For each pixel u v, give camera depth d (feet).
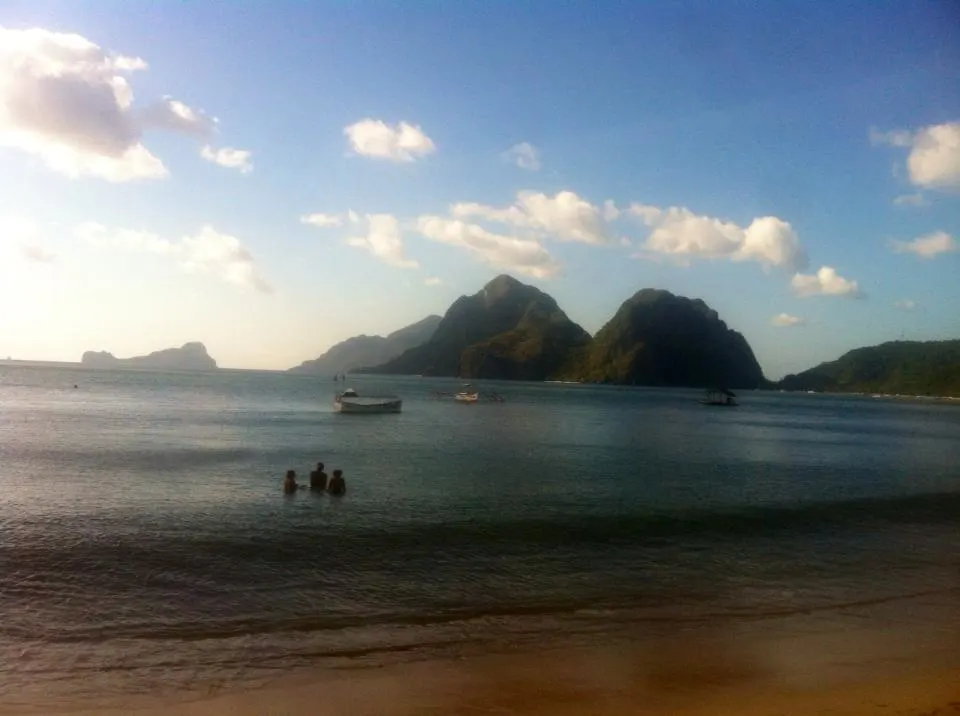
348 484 103.86
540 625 45.83
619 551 66.13
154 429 197.26
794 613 49.37
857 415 459.32
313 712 33.17
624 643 42.80
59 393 383.24
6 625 44.14
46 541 65.36
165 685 35.88
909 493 112.47
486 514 82.33
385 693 35.29
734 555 65.92
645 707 34.27
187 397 390.42
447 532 72.13
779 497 103.30
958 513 93.56
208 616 46.34
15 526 71.77
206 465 123.85
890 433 286.05
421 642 42.39
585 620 46.91
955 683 37.68
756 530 77.87
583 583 55.26
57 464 120.88
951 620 48.29
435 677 37.32
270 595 50.85
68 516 77.36
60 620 45.21
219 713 32.89
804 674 38.52
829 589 55.52
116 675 37.04
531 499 93.71
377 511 82.94
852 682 37.52
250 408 312.29
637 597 52.13
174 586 52.65
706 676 38.06
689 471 132.98
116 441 162.20
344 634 43.55
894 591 55.26
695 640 43.55
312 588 52.65
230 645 41.42
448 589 52.90
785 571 60.70
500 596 51.60
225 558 60.39
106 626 44.27
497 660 39.81
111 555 60.75
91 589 51.65
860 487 118.42
